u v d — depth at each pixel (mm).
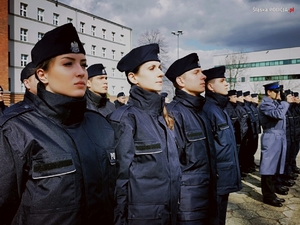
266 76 46375
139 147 1666
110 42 35469
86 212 1088
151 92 1844
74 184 1078
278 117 3633
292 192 4387
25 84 2307
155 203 1618
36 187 1035
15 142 1036
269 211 3564
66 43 1126
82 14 31547
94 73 3680
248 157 5762
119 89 36906
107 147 1299
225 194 2512
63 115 1146
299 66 43406
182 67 2326
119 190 1572
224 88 3000
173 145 1813
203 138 2146
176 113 2152
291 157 5426
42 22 26797
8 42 23859
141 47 1843
